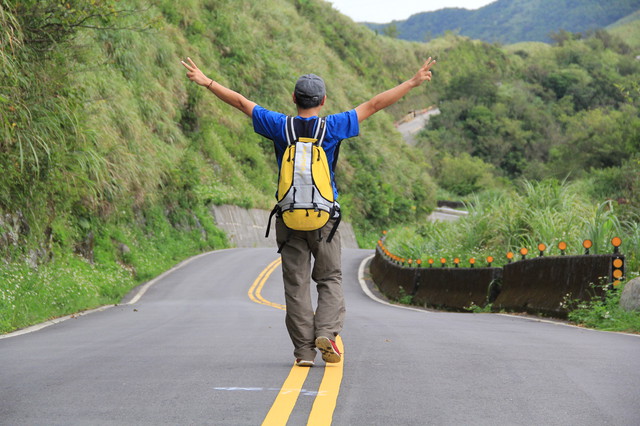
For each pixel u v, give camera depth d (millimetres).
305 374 7086
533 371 7320
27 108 16703
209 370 7434
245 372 7258
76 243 32562
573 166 90875
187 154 54062
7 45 16688
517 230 26844
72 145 21219
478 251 28047
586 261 16406
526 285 19734
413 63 188750
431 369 7430
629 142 86188
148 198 45344
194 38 75312
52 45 18453
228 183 67125
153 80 54875
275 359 8281
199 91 65000
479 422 5133
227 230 60000
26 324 16875
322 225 6840
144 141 44562
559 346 9609
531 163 162875
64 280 24828
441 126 177125
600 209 20344
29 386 6730
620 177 48906
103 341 11164
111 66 45781
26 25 17766
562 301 17125
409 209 94688
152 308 23062
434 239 34938
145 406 5691
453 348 9258
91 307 23438
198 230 53469
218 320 15844
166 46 59750
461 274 24453
